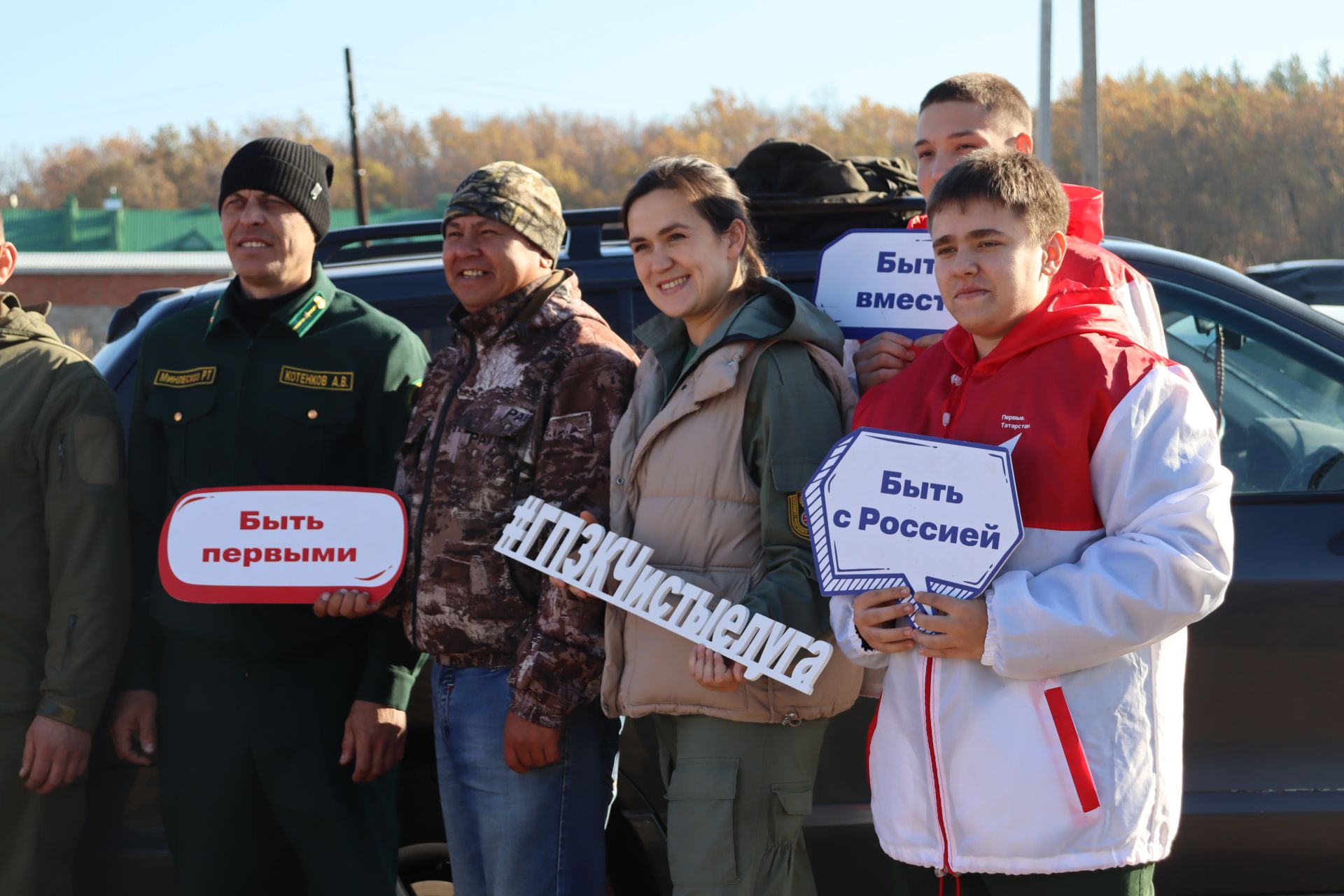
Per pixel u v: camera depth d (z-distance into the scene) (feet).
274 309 8.43
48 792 7.99
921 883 6.02
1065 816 5.46
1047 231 5.85
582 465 7.43
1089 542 5.68
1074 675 5.57
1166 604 5.31
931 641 5.70
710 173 7.17
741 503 6.92
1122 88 148.97
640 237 7.13
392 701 8.13
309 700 8.05
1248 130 137.08
